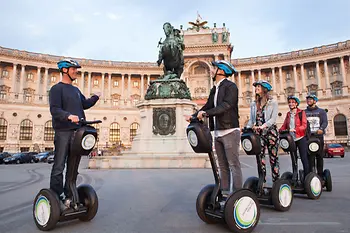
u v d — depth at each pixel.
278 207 5.12
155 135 15.74
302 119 6.99
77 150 4.31
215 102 4.70
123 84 81.56
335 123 61.62
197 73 79.38
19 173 16.17
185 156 14.73
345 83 68.12
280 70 76.44
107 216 4.93
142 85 81.38
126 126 70.38
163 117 15.77
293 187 6.61
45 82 73.56
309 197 6.38
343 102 61.00
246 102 76.56
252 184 5.70
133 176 11.23
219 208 4.26
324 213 5.00
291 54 76.38
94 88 80.31
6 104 60.56
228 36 79.62
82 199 4.70
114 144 63.47
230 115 4.68
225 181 4.88
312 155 7.10
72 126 4.68
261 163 5.56
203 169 13.73
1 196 7.44
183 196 6.78
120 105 72.50
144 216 4.90
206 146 4.00
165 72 18.27
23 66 71.25
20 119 61.38
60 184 4.55
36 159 38.06
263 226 4.23
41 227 4.17
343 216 4.77
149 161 14.92
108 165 15.83
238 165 4.79
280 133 6.94
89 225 4.38
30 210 5.65
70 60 4.95
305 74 75.50
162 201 6.21
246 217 3.92
